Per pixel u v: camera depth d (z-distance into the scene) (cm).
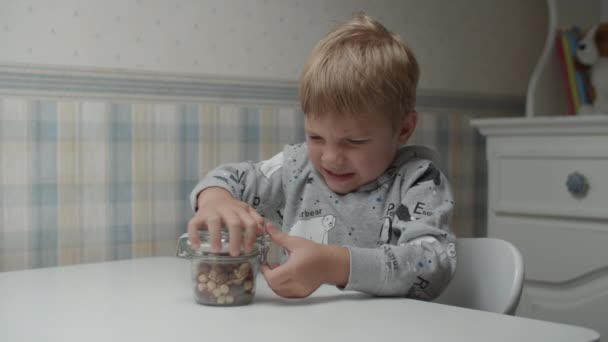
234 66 164
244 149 166
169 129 155
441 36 203
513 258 92
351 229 103
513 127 173
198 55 159
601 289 158
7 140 137
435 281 80
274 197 113
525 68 226
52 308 70
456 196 207
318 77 91
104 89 147
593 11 207
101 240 148
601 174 155
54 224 143
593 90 188
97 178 147
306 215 107
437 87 203
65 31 142
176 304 72
